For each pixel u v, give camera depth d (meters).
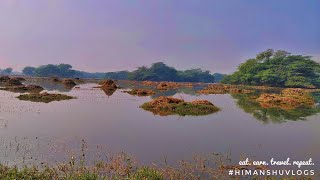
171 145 17.38
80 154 15.08
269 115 29.95
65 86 71.69
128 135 19.64
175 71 178.88
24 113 26.89
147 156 15.09
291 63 109.06
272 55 115.75
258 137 19.95
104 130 20.95
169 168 13.32
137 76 165.50
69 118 25.17
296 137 20.08
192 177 12.23
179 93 60.16
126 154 15.30
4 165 12.66
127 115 27.88
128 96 48.41
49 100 37.84
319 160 14.96
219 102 42.78
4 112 27.02
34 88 57.38
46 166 12.66
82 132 20.05
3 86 60.91
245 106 37.75
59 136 18.64
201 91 67.31
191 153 15.84
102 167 13.12
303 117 28.84
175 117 27.45
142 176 11.70
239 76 121.50
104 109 31.45
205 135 20.23
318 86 104.69
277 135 20.66
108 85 71.38
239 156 15.49
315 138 19.80
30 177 11.19
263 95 46.28
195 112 30.59
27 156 14.49
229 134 20.72
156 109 31.80
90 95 47.78
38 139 17.72
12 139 17.56
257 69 114.69
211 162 14.39
